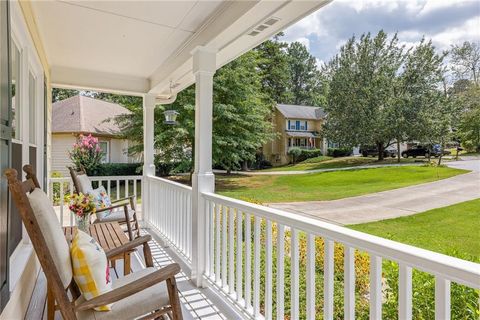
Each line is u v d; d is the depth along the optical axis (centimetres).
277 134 1333
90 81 473
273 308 259
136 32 323
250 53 1075
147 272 202
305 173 1026
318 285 269
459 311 153
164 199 445
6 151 158
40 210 146
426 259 103
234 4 243
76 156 974
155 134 1008
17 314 183
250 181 1066
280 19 235
